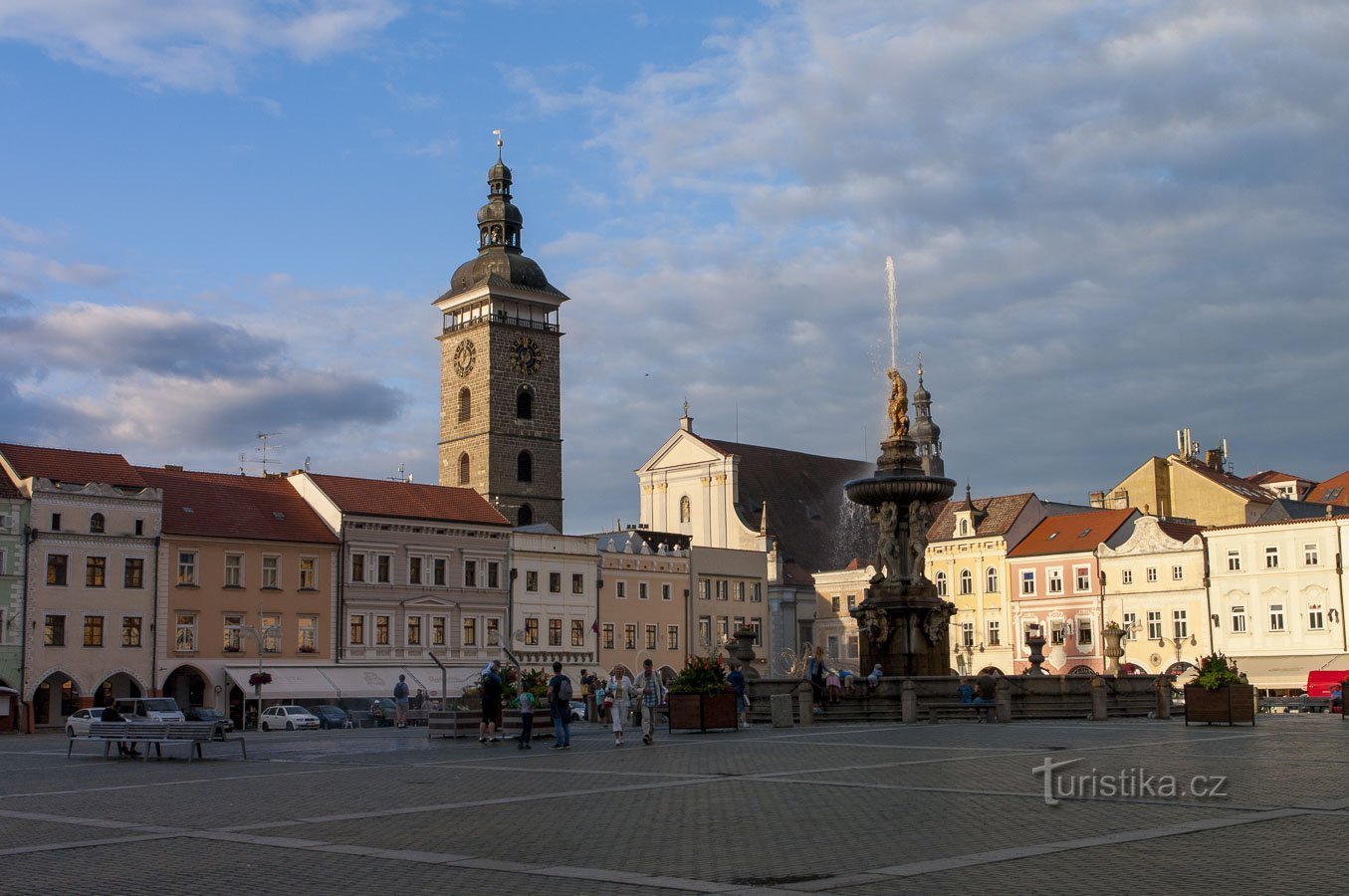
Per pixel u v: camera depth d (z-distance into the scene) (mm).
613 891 14414
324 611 96875
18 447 87438
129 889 15039
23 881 15609
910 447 56719
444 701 57781
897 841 17516
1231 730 42156
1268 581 102125
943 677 50812
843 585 132125
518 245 150875
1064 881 14500
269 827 19875
